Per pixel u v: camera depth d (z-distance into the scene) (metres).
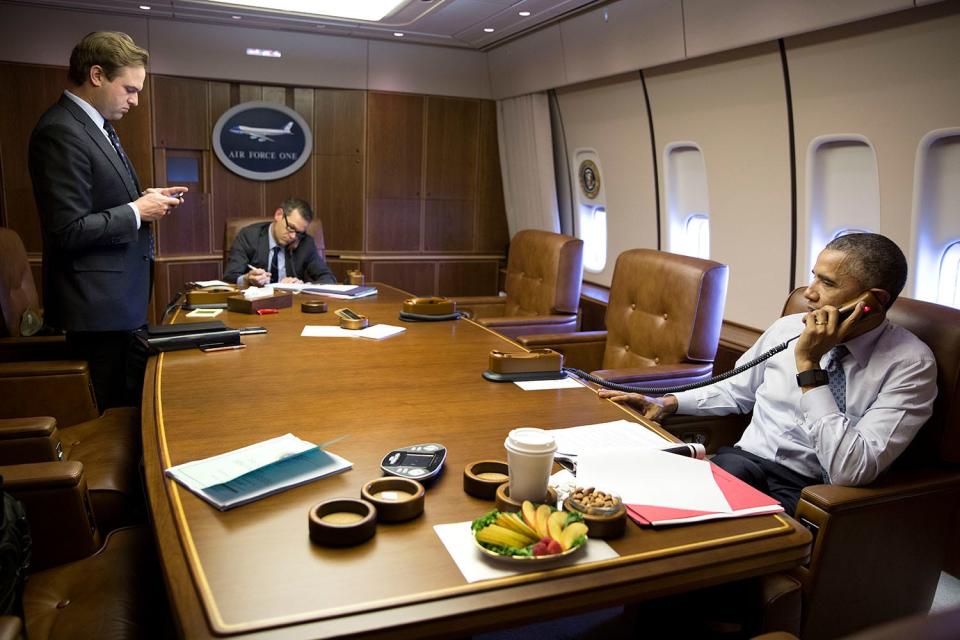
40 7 5.96
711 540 1.40
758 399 2.45
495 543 1.28
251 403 2.18
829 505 1.81
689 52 4.38
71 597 1.68
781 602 1.67
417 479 1.58
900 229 3.52
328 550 1.31
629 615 2.19
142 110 6.39
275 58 6.63
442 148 7.35
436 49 7.05
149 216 3.04
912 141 3.33
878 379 2.06
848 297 2.04
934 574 2.08
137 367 3.16
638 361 3.52
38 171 2.83
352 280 4.77
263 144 6.86
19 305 3.72
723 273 3.25
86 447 2.51
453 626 1.15
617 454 1.74
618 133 5.69
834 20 3.36
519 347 3.06
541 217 6.95
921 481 1.96
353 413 2.10
